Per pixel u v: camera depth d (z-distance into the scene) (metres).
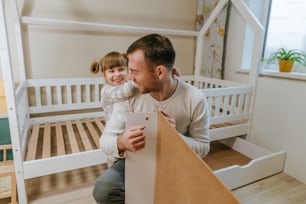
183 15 2.34
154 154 0.72
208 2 2.18
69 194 1.38
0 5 0.99
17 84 1.79
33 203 1.29
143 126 0.70
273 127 1.77
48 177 1.54
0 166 1.26
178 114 0.83
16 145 1.16
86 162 1.34
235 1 1.84
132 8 2.10
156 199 0.75
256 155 1.85
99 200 0.91
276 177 1.65
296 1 1.68
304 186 1.55
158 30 2.03
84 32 1.95
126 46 2.14
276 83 1.71
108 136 0.82
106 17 2.02
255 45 1.77
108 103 0.95
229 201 0.38
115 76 1.23
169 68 0.73
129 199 0.81
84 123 1.99
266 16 1.88
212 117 1.69
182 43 2.39
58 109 1.90
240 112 1.84
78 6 1.89
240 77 2.04
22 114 1.39
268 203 1.37
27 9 1.74
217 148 2.09
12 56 1.74
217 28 2.07
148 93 0.81
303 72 1.71
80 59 1.99
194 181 0.49
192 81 2.41
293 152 1.64
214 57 2.15
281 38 1.81
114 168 0.93
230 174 1.43
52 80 1.85
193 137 0.89
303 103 1.55
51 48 1.87
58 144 1.50
